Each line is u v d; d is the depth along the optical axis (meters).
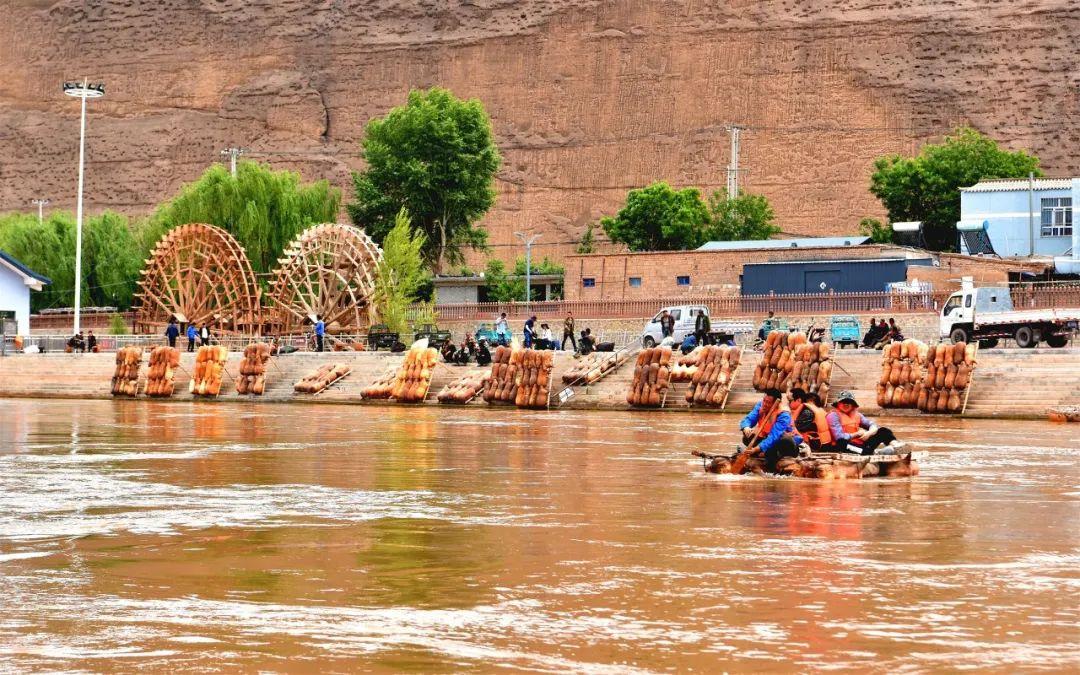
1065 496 24.05
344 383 74.56
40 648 12.26
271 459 33.41
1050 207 111.56
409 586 15.15
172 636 12.70
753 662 11.70
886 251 97.19
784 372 58.31
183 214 123.81
